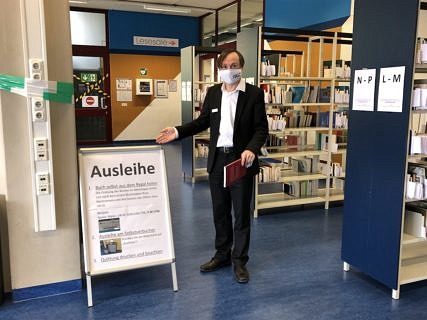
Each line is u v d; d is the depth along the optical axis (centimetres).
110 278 315
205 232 418
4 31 248
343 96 498
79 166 273
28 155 266
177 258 352
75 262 291
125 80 1051
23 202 270
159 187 294
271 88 468
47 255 282
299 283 308
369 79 289
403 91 261
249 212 310
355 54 302
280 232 425
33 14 249
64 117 275
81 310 268
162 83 1091
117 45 1027
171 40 1084
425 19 368
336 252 371
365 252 305
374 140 288
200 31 1114
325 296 289
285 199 510
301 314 265
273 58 528
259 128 301
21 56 254
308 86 505
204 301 280
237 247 313
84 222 272
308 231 429
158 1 948
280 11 774
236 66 288
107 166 280
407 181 272
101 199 278
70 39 269
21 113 260
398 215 272
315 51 683
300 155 486
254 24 882
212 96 308
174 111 1114
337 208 522
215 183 311
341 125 504
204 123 316
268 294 291
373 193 293
